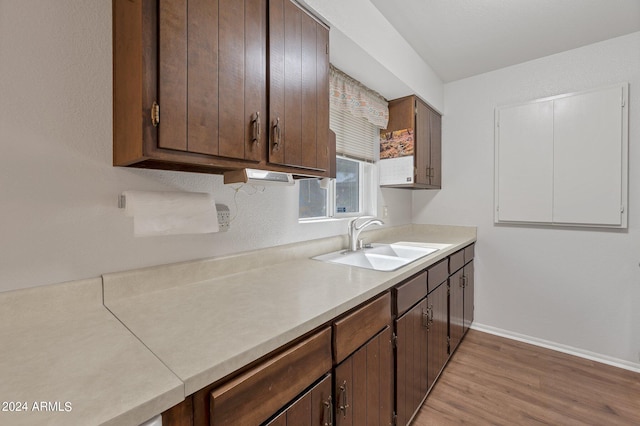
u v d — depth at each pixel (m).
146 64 0.76
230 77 0.94
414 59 2.20
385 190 2.61
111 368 0.58
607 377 1.93
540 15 1.80
